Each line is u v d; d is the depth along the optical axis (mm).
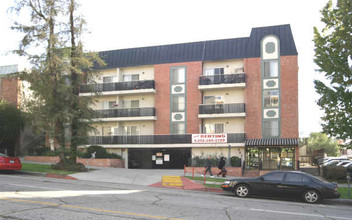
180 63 33562
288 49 30750
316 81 18469
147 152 34000
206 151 32250
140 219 8734
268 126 30391
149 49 35188
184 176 22656
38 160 30281
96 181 19172
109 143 33969
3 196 11406
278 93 30469
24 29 21281
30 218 8305
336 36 18281
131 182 19219
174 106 33406
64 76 22797
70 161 23391
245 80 31125
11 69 34625
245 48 32062
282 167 29859
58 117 21938
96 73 24797
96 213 9211
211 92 33000
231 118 32219
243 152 31141
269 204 12906
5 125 31891
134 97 35406
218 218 9312
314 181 14344
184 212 10008
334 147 74000
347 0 17828
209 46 33438
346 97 17734
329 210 12094
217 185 18406
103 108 36188
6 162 19844
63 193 12844
